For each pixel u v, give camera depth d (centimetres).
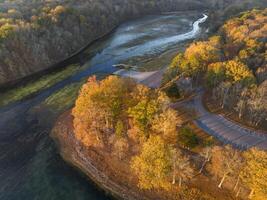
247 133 11031
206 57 14175
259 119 11169
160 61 18525
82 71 18012
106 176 10169
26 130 13025
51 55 19175
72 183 10225
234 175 8731
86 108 10606
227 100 12306
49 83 16775
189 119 11794
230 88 12206
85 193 9838
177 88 13275
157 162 8712
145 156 8888
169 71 14588
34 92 15938
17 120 13688
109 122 11056
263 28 17775
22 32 18525
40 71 18200
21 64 17650
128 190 9644
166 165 8750
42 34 19562
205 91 13750
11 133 12888
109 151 10806
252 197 8481
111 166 10388
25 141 12400
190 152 10181
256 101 11006
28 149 11962
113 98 10912
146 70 17388
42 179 10475
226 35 18850
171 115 10188
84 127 10744
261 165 7856
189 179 9431
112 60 19312
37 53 18438
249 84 12025
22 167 11081
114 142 10556
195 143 10325
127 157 10350
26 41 18350
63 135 12356
